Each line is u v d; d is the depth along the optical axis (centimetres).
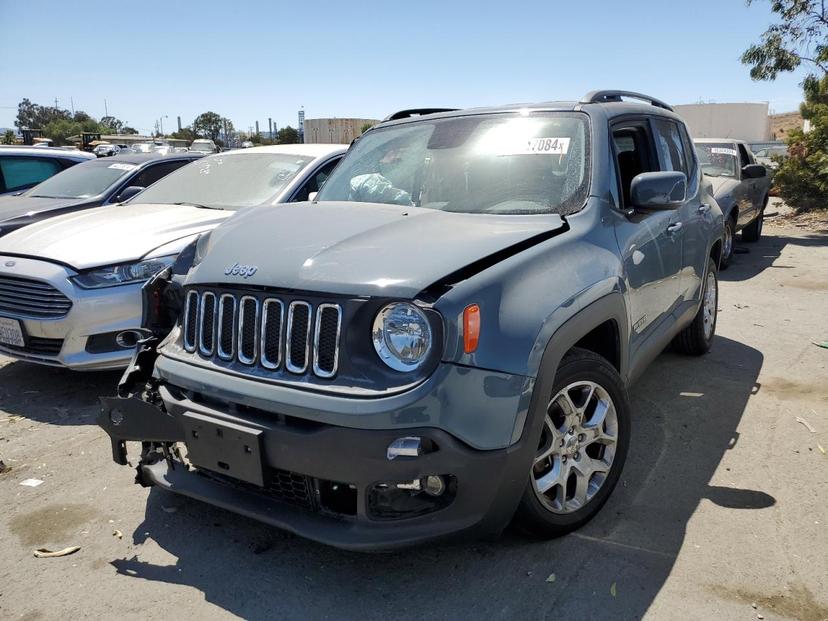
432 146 380
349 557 293
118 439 296
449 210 340
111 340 471
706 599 258
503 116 381
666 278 402
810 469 357
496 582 272
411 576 278
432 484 247
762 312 685
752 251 1085
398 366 242
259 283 263
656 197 331
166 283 334
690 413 432
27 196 813
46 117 9856
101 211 596
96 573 286
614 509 322
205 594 271
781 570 274
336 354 247
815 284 814
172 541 308
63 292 456
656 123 435
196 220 548
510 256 272
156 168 813
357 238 278
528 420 255
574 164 344
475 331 244
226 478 280
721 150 1041
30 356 477
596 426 304
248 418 259
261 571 285
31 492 354
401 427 234
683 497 332
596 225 322
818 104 1510
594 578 273
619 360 331
